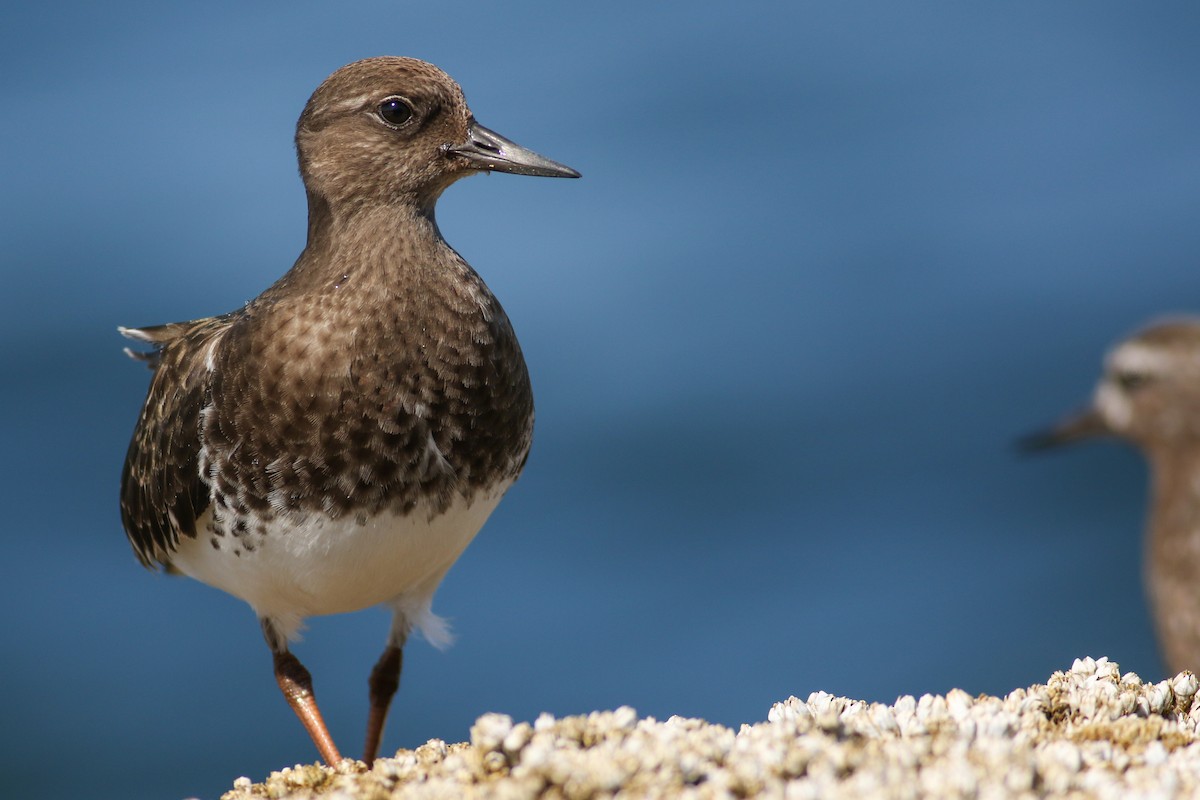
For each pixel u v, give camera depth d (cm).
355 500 673
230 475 682
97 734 1491
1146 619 1650
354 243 693
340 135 711
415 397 675
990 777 449
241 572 711
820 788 437
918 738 502
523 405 723
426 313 682
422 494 682
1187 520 950
